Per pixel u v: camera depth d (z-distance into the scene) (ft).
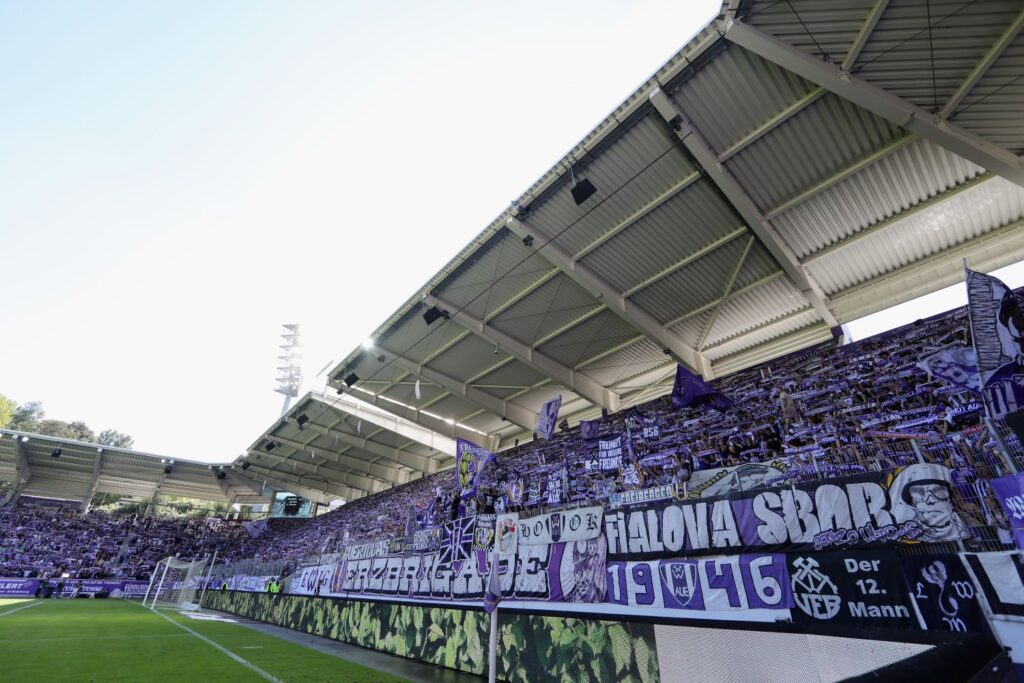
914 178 37.11
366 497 122.31
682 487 26.12
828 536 16.93
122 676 24.76
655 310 54.13
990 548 14.30
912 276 45.96
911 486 15.72
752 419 50.11
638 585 21.47
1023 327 15.52
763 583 17.88
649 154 37.91
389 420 92.68
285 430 104.99
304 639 43.73
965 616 13.46
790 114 33.12
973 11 24.86
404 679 25.82
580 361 66.54
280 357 278.26
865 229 42.06
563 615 23.98
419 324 62.39
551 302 55.42
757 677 16.96
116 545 123.13
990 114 28.63
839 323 50.85
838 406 43.45
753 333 57.52
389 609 37.63
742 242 44.09
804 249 44.52
